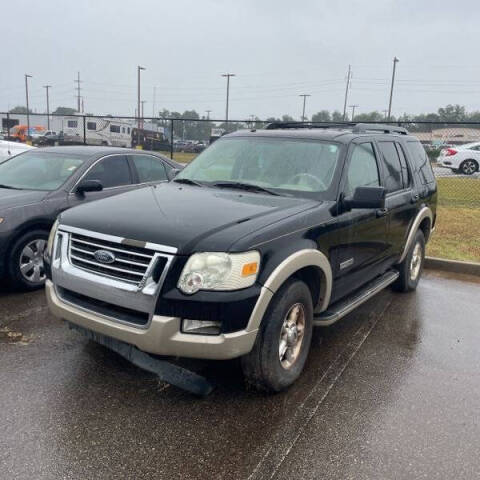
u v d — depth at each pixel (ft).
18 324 15.07
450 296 19.72
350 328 16.06
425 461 9.46
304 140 14.82
